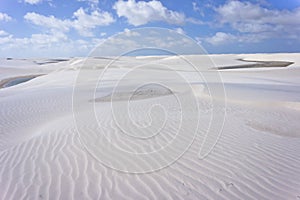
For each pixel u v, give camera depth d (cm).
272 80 2183
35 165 410
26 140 534
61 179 364
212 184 347
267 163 411
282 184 346
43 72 4425
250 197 317
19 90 1742
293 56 5228
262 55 6147
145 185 348
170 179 363
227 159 427
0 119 861
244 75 2670
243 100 1033
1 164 418
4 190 339
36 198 320
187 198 316
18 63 6894
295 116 757
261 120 700
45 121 806
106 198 318
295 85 1773
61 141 516
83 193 329
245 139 531
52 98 1268
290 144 501
